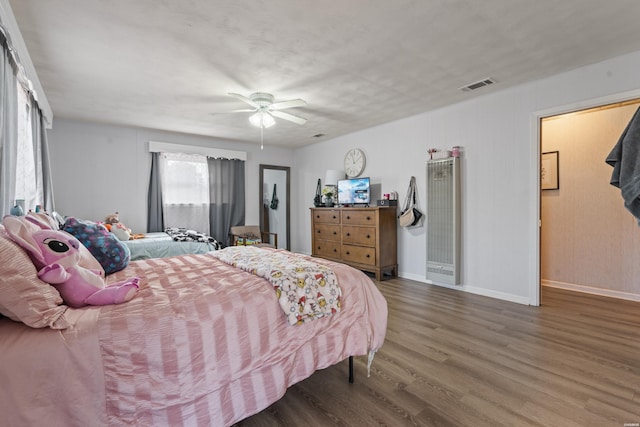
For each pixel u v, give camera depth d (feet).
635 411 5.19
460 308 10.59
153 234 15.29
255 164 20.71
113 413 3.61
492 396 5.66
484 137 11.90
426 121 13.85
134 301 4.45
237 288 5.12
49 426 3.23
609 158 7.84
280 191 23.62
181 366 4.04
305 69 9.36
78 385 3.43
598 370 6.50
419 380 6.23
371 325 6.30
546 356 7.14
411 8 6.50
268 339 4.84
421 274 14.46
